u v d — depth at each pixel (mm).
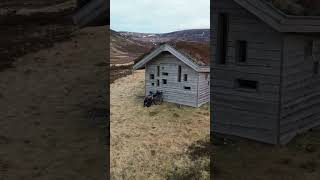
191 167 3635
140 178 3502
